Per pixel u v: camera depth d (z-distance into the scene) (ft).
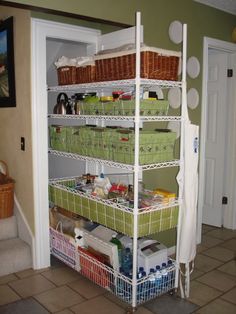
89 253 8.61
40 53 9.04
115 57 7.50
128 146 7.30
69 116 8.88
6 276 9.32
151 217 7.48
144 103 7.30
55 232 9.82
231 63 12.62
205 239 12.16
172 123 9.86
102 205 7.98
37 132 9.29
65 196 9.26
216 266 10.00
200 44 10.95
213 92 13.07
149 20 9.34
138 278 7.55
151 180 9.91
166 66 7.41
